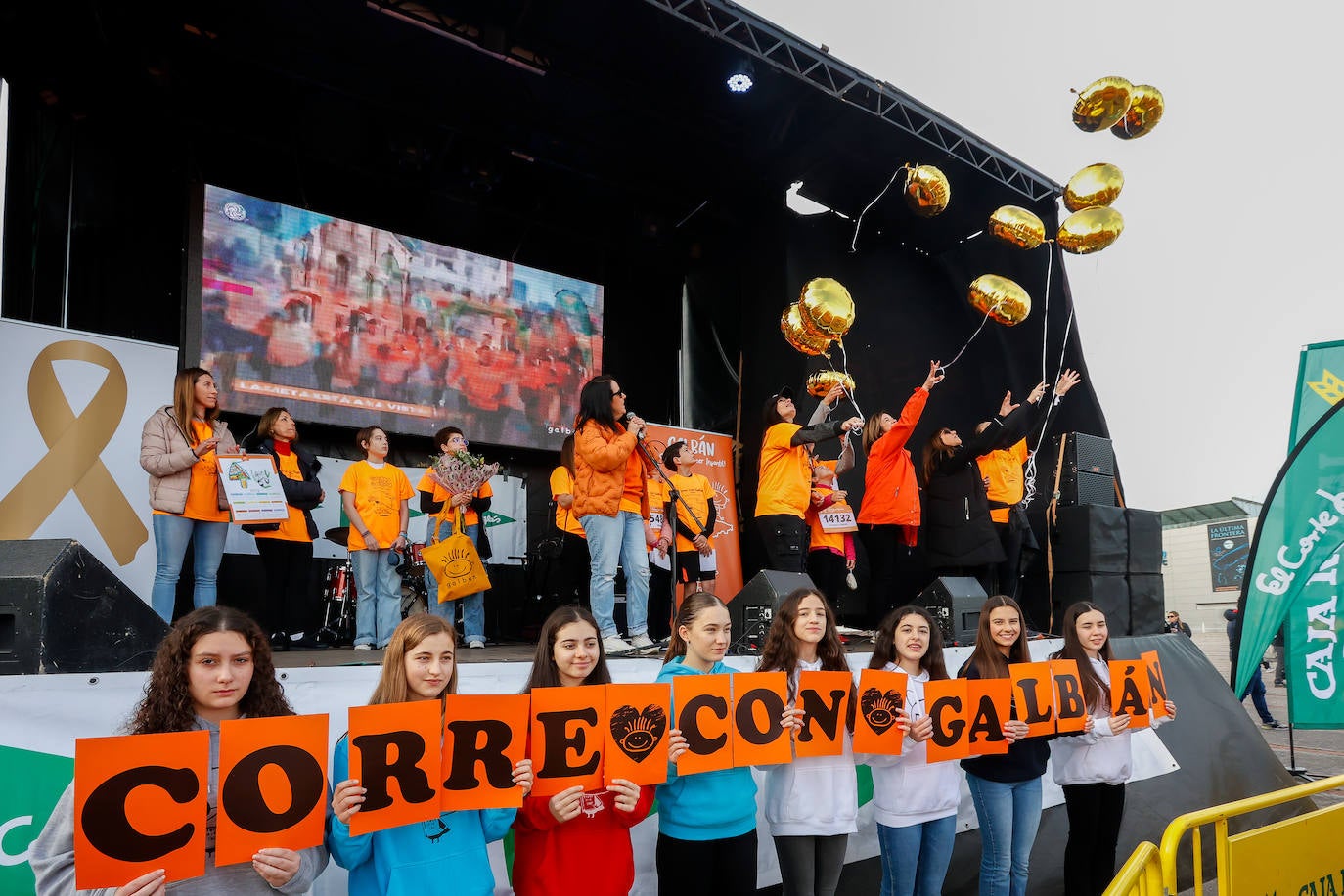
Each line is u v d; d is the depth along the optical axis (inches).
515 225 324.5
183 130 261.7
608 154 310.0
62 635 103.2
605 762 101.0
